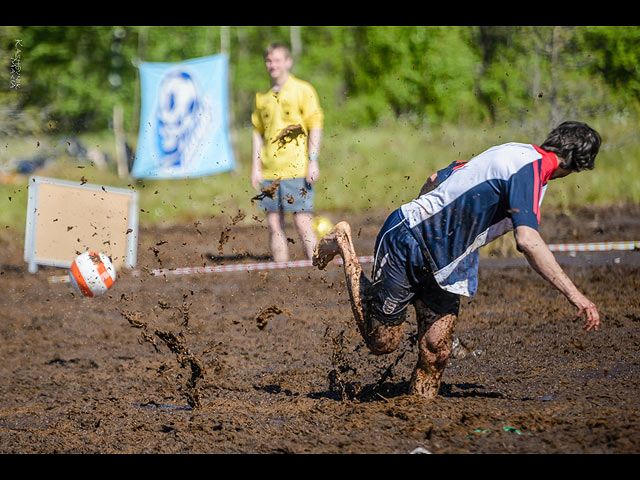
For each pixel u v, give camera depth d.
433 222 14.59
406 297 15.12
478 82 76.56
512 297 26.89
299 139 31.27
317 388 17.77
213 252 38.31
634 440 12.73
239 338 23.02
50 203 34.28
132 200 34.78
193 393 16.48
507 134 64.19
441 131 72.12
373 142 69.62
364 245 38.38
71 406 17.12
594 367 18.25
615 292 26.77
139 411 16.48
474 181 14.37
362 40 87.31
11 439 14.84
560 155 14.42
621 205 47.59
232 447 13.79
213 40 94.19
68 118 92.69
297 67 88.56
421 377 15.80
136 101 92.12
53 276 34.00
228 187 58.06
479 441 13.16
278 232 32.94
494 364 19.00
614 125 60.84
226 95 60.91
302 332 23.36
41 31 92.31
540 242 13.67
